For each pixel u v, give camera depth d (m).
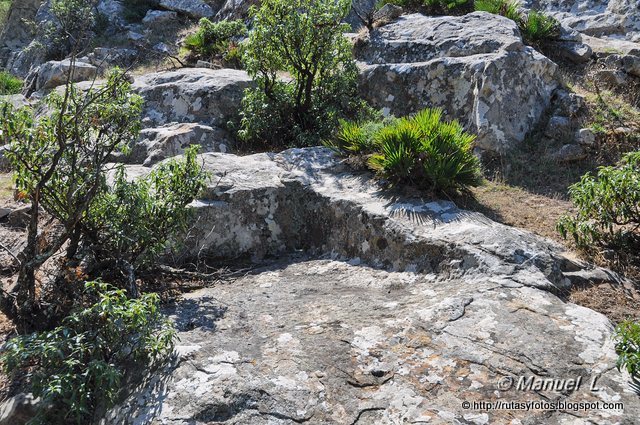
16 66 17.77
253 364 3.90
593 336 3.90
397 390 3.61
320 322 4.37
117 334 4.09
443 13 11.39
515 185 6.87
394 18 10.30
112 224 5.08
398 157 5.91
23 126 4.82
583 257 5.22
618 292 4.72
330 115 8.01
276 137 8.25
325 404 3.56
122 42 16.05
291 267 5.73
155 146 7.87
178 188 5.39
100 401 3.94
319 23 7.97
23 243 6.04
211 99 8.78
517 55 7.84
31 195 4.89
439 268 4.97
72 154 4.91
